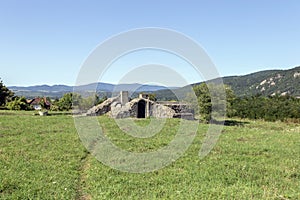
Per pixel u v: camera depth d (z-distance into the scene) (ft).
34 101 254.47
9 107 175.32
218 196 30.37
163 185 34.94
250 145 62.85
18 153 49.96
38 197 29.73
